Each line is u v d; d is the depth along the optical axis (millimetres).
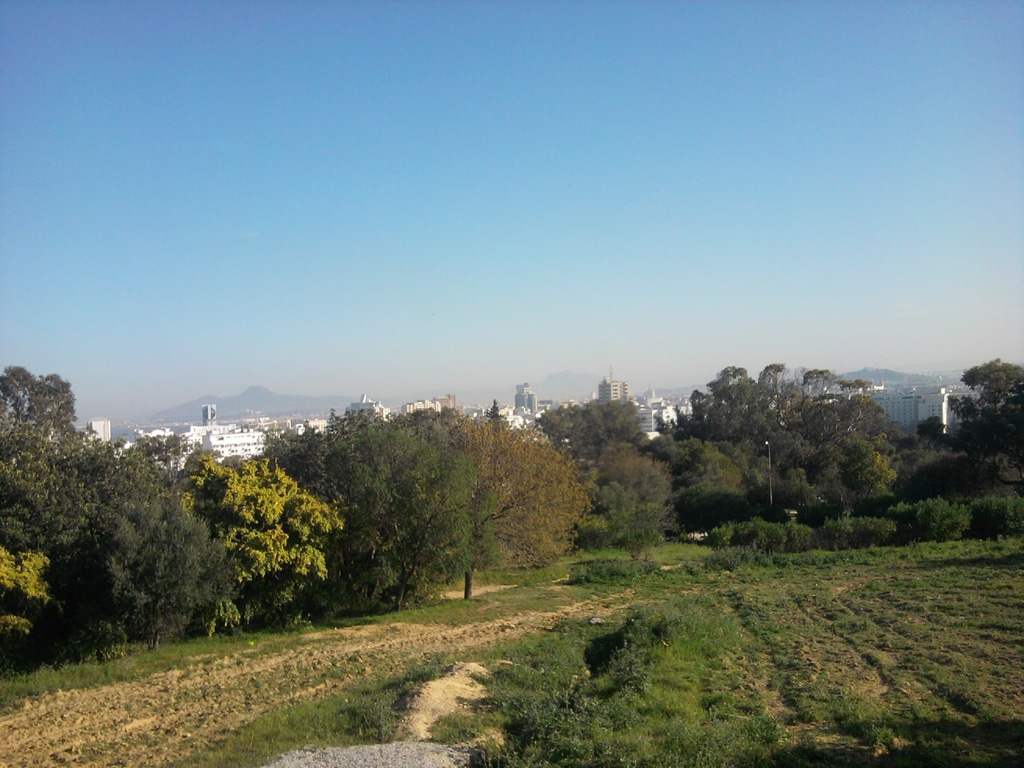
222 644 18406
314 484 26609
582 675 13734
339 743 9820
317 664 15922
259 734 10477
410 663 15656
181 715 12539
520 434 28219
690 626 15734
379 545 23875
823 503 47062
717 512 48156
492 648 16844
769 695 12023
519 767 8531
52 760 10461
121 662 16312
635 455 61750
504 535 26359
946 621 16297
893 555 28594
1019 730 9555
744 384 69938
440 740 9703
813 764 8859
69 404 44750
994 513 31609
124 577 17094
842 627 16531
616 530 39625
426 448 25094
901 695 11422
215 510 20906
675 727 9773
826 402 63250
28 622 16750
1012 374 47125
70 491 18609
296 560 20969
